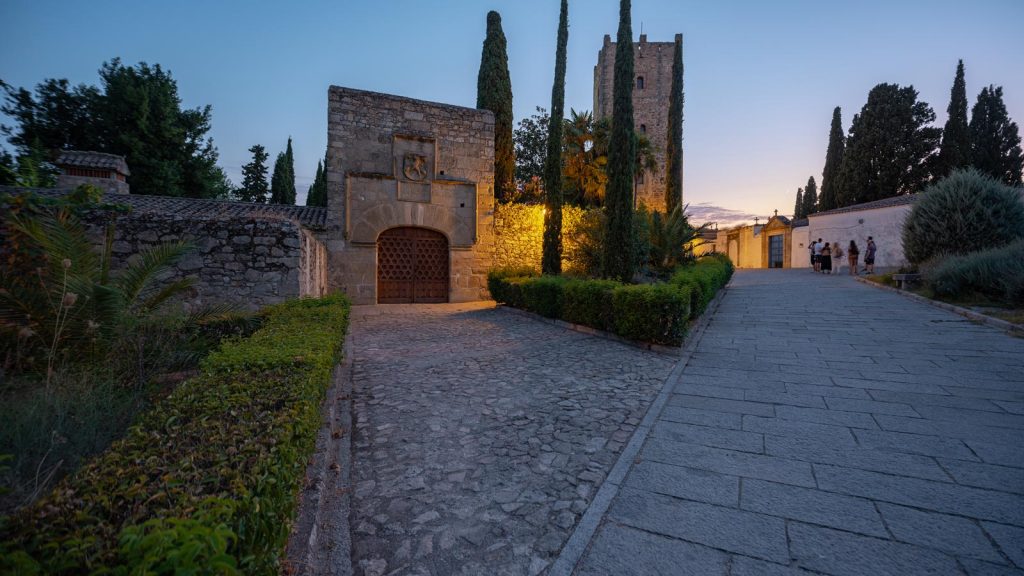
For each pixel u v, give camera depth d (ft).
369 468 10.57
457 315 40.22
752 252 118.32
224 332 17.83
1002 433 11.16
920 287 38.42
